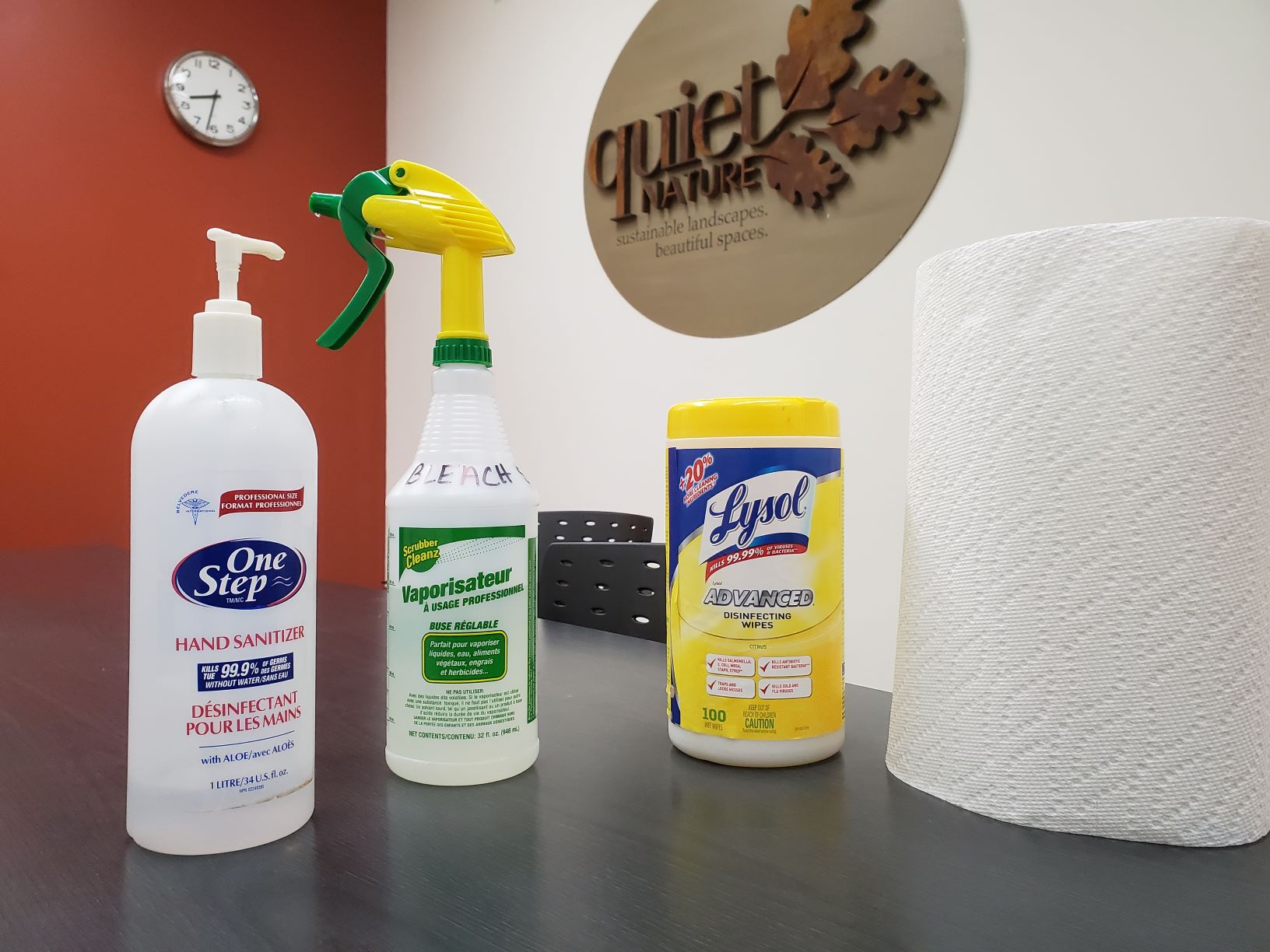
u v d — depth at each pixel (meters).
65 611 0.76
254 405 0.29
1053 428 0.30
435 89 2.09
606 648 0.62
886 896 0.26
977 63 1.20
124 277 1.75
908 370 1.28
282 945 0.23
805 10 1.37
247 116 1.91
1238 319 0.28
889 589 1.30
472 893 0.26
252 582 0.29
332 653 0.59
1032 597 0.30
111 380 1.73
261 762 0.29
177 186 1.82
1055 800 0.30
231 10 1.90
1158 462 0.28
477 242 0.36
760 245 1.45
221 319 0.29
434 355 0.37
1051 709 0.30
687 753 0.39
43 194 1.64
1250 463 0.28
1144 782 0.29
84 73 1.69
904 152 1.27
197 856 0.28
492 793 0.34
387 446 2.22
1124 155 1.08
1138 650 0.29
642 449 1.66
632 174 1.66
